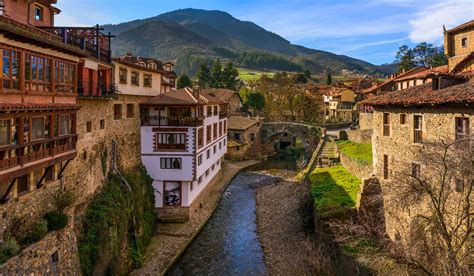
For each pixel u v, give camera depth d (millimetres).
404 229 21266
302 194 38969
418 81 55188
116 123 31828
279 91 98250
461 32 41750
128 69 34219
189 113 36938
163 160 36344
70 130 21719
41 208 19953
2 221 16812
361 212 27500
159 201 36438
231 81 115750
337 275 22609
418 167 23422
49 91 19125
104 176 29406
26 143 17094
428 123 22609
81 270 21250
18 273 15891
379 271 17141
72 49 20438
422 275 15219
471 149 15789
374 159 29750
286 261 27031
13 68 16359
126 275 25891
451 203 18672
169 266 27625
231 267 28516
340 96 98875
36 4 27188
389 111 27156
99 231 23953
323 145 62781
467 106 19328
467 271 13406
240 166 66125
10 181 17031
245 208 43094
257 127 76375
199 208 40875
